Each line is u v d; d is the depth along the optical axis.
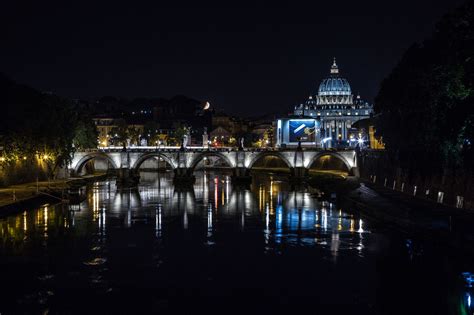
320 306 55.72
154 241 83.69
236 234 89.00
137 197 140.88
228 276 65.12
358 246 79.12
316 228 93.69
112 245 80.69
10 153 130.75
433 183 109.31
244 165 186.88
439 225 80.88
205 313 54.06
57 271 66.75
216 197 141.25
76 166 180.75
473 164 89.94
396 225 91.62
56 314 53.53
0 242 81.69
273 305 55.97
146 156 184.00
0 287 60.78
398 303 56.12
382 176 147.88
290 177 187.50
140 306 55.62
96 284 62.06
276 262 71.06
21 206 110.19
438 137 98.50
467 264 69.00
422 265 68.75
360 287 61.06
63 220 101.19
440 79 99.75
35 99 151.62
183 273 66.25
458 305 55.59
